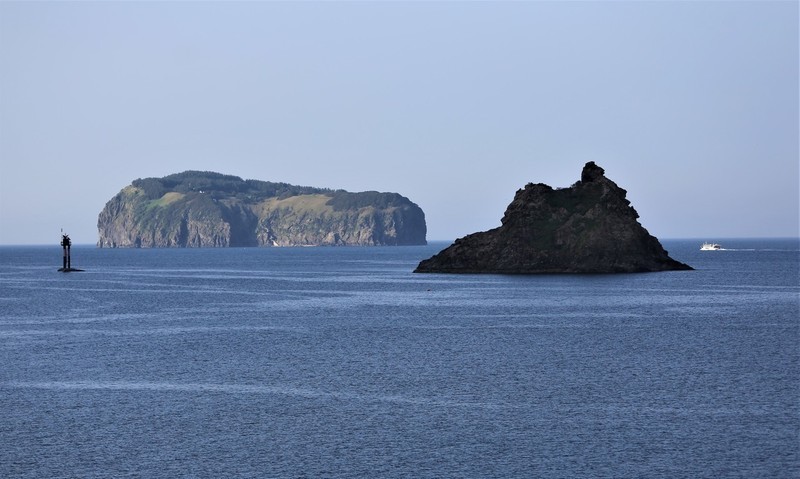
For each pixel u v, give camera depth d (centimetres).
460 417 4919
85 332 9238
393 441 4444
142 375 6316
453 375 6247
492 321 10200
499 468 4012
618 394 5525
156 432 4625
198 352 7531
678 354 7256
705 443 4375
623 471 3962
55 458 4172
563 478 3878
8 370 6575
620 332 8925
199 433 4600
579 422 4803
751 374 6231
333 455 4209
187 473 3953
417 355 7275
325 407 5181
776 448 4284
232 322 10294
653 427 4681
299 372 6406
